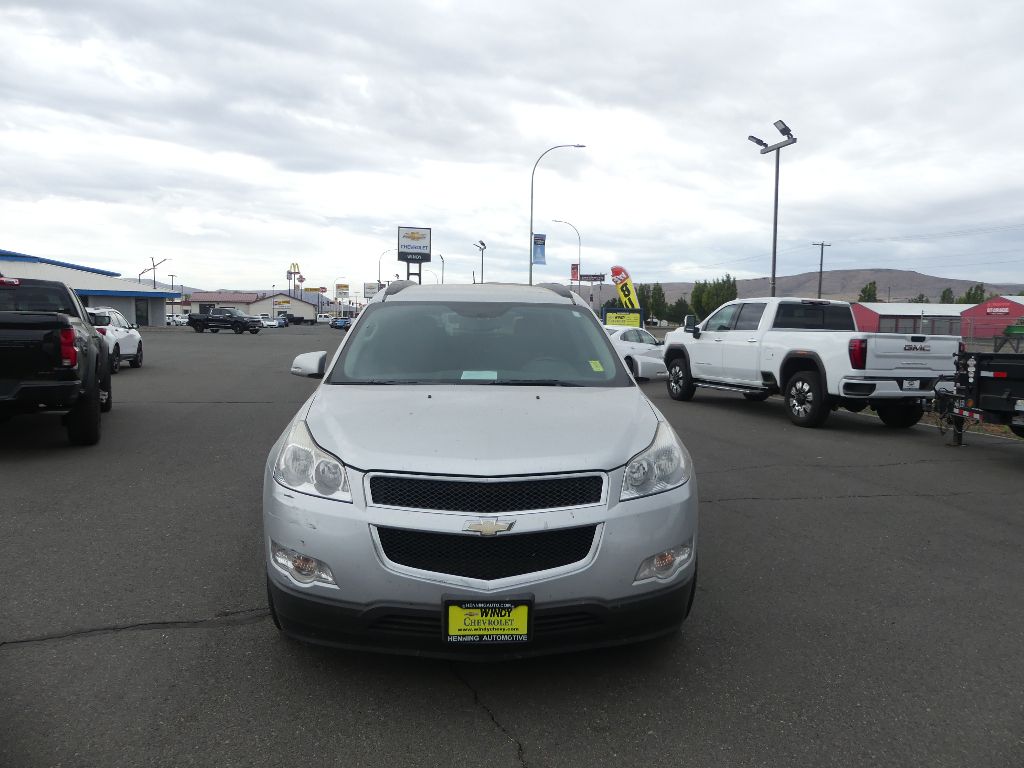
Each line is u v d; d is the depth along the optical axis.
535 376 4.19
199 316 57.03
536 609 2.91
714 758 2.69
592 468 3.07
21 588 4.13
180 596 4.05
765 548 5.13
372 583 2.93
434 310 4.72
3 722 2.81
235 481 6.72
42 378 7.34
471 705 3.02
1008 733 2.88
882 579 4.57
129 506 5.84
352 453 3.09
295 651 3.44
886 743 2.80
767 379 11.63
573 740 2.79
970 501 6.54
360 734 2.80
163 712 2.91
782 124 26.69
